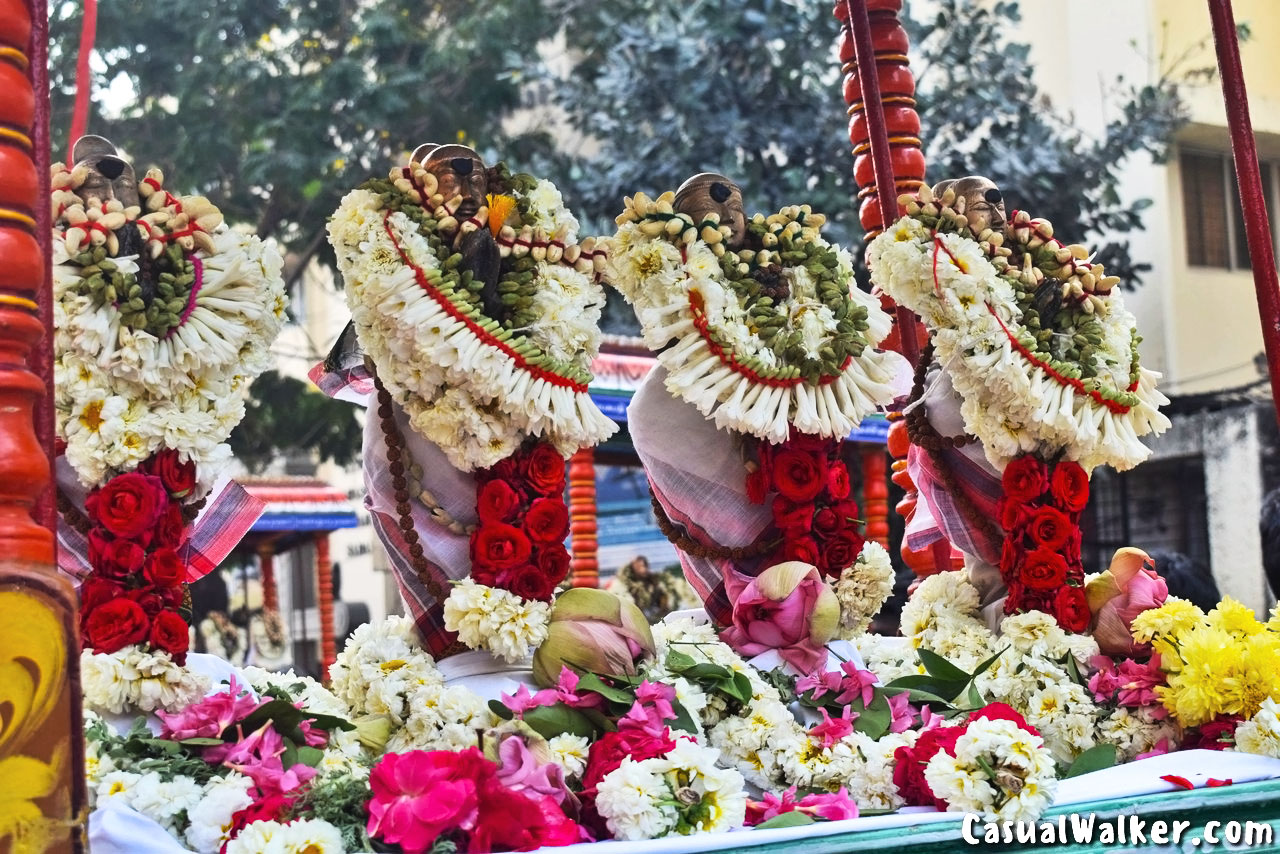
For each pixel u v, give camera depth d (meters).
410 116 10.25
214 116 9.99
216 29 9.96
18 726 1.88
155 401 2.74
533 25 10.57
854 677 3.15
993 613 3.69
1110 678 3.36
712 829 2.49
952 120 9.96
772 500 3.45
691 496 3.42
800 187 9.47
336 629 11.90
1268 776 2.95
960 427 3.66
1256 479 10.16
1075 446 3.57
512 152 10.45
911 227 3.55
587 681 2.83
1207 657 3.20
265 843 2.19
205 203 2.81
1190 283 10.51
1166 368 10.44
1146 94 9.98
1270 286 3.42
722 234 3.34
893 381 3.82
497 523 2.99
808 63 9.92
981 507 3.69
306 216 10.22
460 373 2.92
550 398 3.03
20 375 1.96
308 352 12.09
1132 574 3.55
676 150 9.65
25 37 2.02
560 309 3.06
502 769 2.44
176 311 2.72
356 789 2.34
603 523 10.88
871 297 3.58
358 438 10.90
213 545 3.10
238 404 2.83
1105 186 10.12
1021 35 11.25
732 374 3.27
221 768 2.49
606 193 9.66
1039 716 3.30
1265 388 10.55
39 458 1.96
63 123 9.76
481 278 3.02
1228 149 10.70
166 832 2.33
